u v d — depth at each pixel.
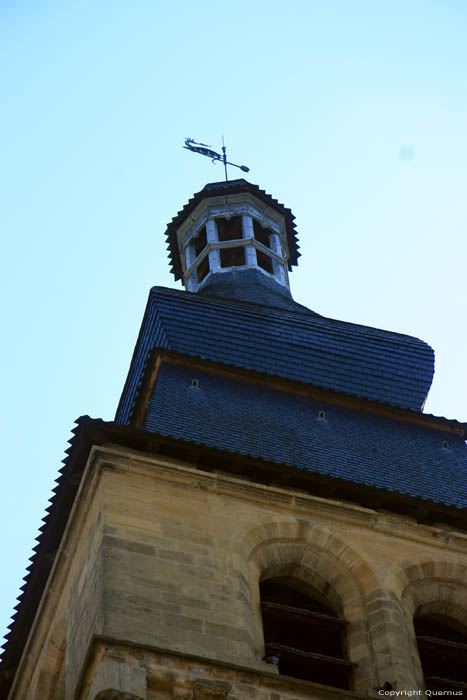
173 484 51.34
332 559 51.75
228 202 83.44
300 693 44.44
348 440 60.78
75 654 47.16
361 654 48.81
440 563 52.66
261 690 44.16
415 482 58.88
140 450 52.88
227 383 62.56
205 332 67.56
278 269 81.38
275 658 45.91
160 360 62.69
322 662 48.09
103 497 49.97
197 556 48.88
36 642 52.62
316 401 63.47
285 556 51.34
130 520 49.38
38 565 53.28
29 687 52.22
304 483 53.47
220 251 81.25
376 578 51.12
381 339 70.25
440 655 50.69
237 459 52.88
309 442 59.47
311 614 49.72
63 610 51.12
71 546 51.62
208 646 45.69
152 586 47.03
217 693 43.56
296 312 70.62
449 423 64.25
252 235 81.38
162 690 43.34
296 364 67.38
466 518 54.09
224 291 76.88
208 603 47.16
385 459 60.06
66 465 53.34
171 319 67.88
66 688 47.44
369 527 53.00
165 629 45.75
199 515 50.62
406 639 49.38
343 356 68.50
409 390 68.00
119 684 42.59
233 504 51.59
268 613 49.56
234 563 49.12
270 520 51.62
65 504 52.81
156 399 59.25
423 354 69.94
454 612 52.31
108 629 45.09
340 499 53.81
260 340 67.88
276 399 62.44
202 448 52.75
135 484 50.88
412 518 54.06
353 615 50.28
